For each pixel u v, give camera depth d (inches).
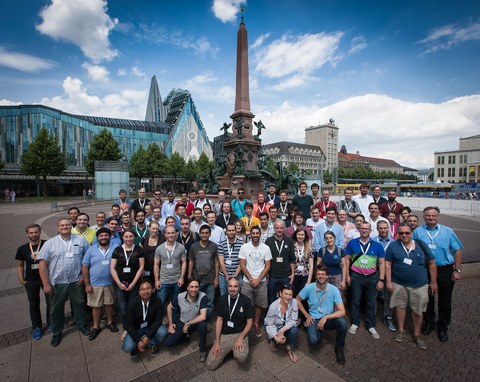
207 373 148.7
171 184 2967.5
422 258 176.2
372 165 6363.2
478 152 3496.6
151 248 207.8
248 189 657.6
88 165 1748.3
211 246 203.5
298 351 169.9
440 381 142.6
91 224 620.1
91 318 209.6
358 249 192.2
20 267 178.2
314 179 1226.6
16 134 2341.3
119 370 150.5
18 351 166.4
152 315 163.3
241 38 692.7
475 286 269.7
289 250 201.9
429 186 2417.6
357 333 190.7
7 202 1347.2
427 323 190.4
